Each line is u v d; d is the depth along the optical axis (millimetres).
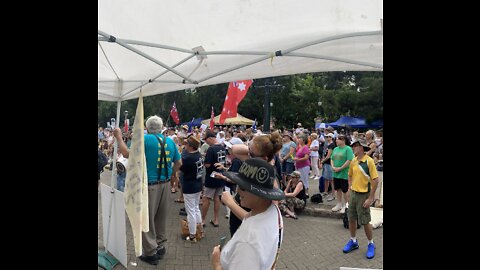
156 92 5375
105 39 2934
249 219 1681
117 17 2914
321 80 38781
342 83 38469
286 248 5078
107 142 15945
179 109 42125
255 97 32875
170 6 2787
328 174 7996
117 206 4082
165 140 4309
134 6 2773
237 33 3146
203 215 5684
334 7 2656
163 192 4336
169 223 5973
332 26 2959
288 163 8344
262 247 1564
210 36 3191
